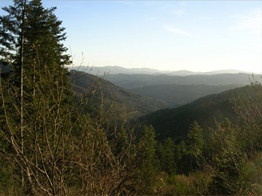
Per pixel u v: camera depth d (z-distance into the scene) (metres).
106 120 2.51
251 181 3.62
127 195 3.06
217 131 3.47
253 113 3.23
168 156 30.50
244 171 3.53
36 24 10.78
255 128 3.20
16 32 10.22
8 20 10.03
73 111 2.37
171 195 6.25
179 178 8.63
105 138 2.60
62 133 2.24
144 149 2.86
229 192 4.29
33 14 10.77
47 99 2.33
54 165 2.16
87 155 2.48
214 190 4.57
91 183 2.52
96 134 2.44
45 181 2.39
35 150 2.13
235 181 3.70
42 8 11.02
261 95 3.16
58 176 2.35
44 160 2.24
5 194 3.91
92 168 2.50
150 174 4.62
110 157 2.77
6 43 10.23
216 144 3.51
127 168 2.79
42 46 10.02
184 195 5.68
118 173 2.77
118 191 2.88
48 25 11.29
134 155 2.79
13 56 10.04
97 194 2.59
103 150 2.62
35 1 10.65
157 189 5.09
